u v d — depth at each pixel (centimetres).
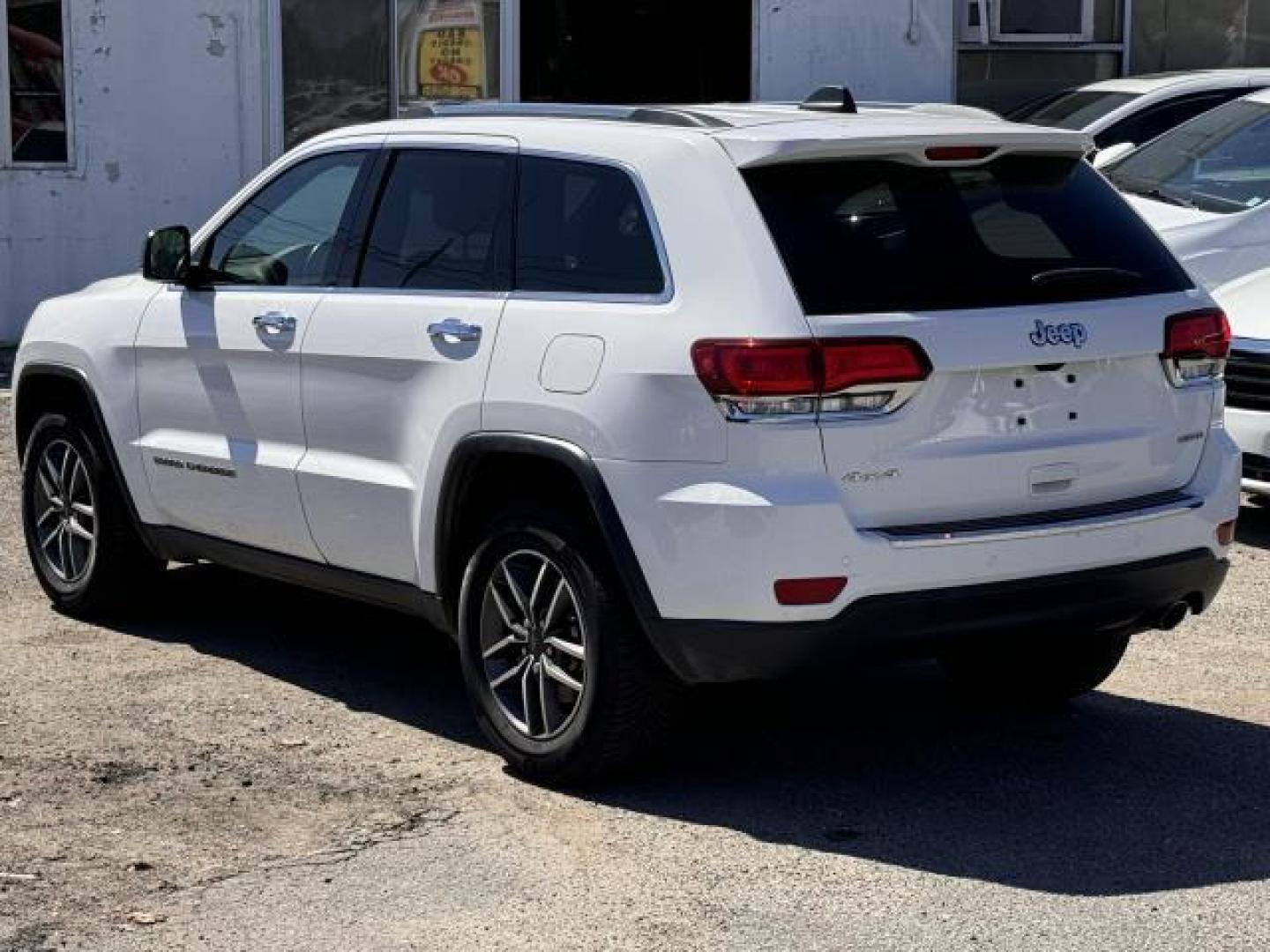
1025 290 630
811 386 591
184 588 912
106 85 1536
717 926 554
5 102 1504
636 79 1738
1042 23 1841
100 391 817
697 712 743
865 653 605
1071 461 631
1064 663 728
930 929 551
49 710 734
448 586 686
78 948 536
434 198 705
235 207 782
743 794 657
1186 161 1295
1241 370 998
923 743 711
